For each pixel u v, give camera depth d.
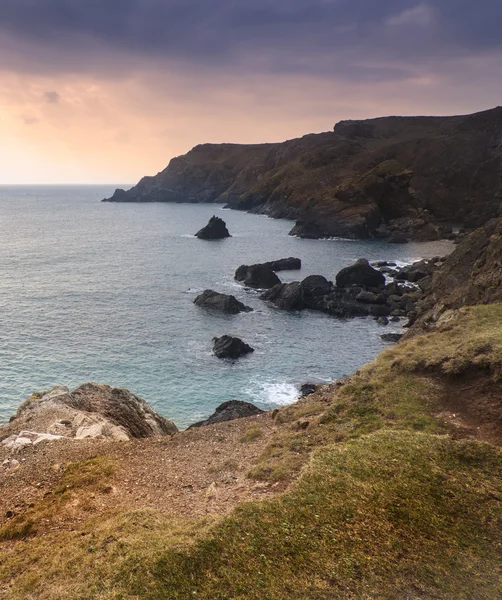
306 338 56.00
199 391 41.22
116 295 73.31
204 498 12.45
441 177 182.25
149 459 15.88
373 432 14.92
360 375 20.83
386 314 66.50
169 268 96.12
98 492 13.27
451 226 162.88
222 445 16.94
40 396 26.48
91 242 131.88
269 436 17.17
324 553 9.20
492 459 12.38
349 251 118.88
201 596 8.25
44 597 8.70
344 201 155.88
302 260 106.62
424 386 17.80
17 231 154.62
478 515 10.20
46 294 72.50
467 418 15.43
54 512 12.25
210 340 54.50
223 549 9.46
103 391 25.86
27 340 52.12
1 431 20.75
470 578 8.36
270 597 8.12
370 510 10.50
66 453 16.61
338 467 12.46
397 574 8.55
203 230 141.50
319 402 19.80
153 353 49.84
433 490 11.12
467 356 18.25
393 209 158.88
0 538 11.44
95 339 53.38
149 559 9.23
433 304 51.88
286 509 10.76
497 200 156.12
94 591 8.60
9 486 14.34
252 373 45.34
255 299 73.62
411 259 107.31
